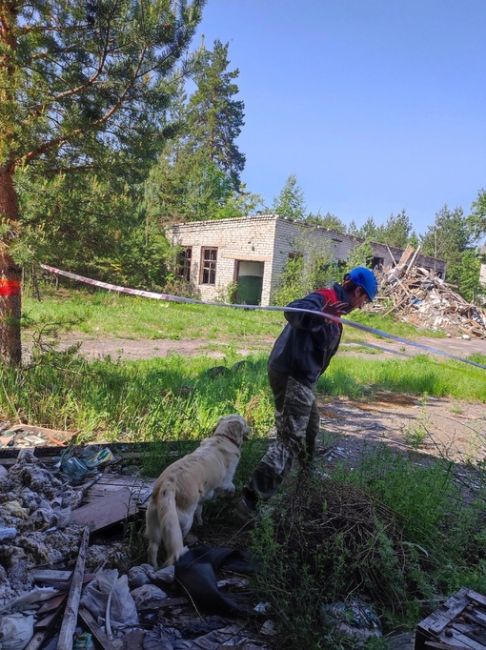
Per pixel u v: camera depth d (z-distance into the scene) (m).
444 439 6.96
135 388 6.31
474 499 4.42
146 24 5.82
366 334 19.72
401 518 3.52
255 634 2.66
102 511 3.58
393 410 8.47
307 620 2.55
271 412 6.04
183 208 28.25
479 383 10.80
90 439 5.20
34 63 5.81
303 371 3.65
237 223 23.31
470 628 2.45
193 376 8.39
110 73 6.06
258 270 24.11
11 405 5.59
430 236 67.06
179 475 3.28
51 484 3.90
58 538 3.14
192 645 2.52
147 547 3.31
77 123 6.07
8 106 5.67
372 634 2.61
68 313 13.26
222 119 47.41
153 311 17.17
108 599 2.70
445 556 3.37
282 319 19.14
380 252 29.14
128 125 6.50
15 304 6.48
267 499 3.66
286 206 36.47
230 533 3.73
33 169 6.22
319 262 21.91
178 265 24.67
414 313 25.45
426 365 12.50
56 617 2.56
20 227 5.86
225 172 47.94
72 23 5.78
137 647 2.45
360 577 3.06
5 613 2.55
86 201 6.32
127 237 6.84
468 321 24.92
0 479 3.80
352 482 3.75
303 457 3.74
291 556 3.02
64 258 6.31
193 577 2.84
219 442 3.78
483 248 41.22
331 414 7.66
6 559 2.92
